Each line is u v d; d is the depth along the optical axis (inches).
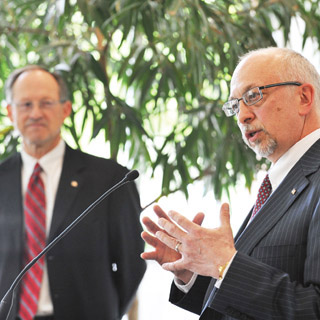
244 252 86.7
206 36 158.7
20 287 123.6
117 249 130.1
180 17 153.3
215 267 80.0
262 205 94.5
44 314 122.7
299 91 93.1
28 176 134.8
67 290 123.5
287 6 160.6
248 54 99.0
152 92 173.6
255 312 78.4
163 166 162.9
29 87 135.4
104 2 157.6
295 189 87.1
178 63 164.4
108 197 131.5
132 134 169.8
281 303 77.5
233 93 95.9
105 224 129.1
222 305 79.8
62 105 139.0
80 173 133.1
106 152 173.0
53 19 164.4
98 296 125.2
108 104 161.3
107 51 170.4
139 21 160.9
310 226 80.7
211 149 164.9
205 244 80.4
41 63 168.1
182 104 168.6
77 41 167.6
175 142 166.9
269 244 84.7
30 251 126.2
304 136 93.7
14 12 172.7
